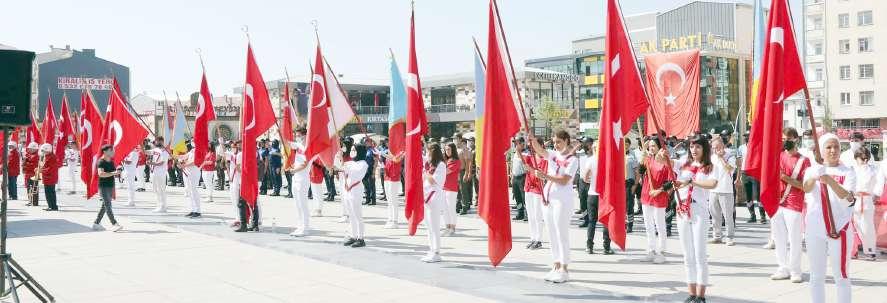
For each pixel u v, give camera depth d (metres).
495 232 8.70
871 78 68.31
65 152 26.12
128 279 9.46
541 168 9.29
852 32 69.38
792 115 65.62
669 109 15.98
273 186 24.45
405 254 11.39
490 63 8.77
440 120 69.31
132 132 18.28
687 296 8.04
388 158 15.03
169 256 11.37
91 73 100.44
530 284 8.85
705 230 7.40
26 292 8.60
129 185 20.77
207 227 15.19
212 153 22.41
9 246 12.58
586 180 11.30
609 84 8.13
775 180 7.45
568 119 68.88
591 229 11.17
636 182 13.79
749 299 7.86
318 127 13.25
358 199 12.15
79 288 8.89
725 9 79.25
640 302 7.84
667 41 71.00
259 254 11.57
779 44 7.49
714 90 68.06
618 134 8.09
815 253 6.49
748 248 11.69
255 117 14.10
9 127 7.57
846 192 6.33
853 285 8.53
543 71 67.62
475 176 19.88
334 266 10.38
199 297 8.36
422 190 10.74
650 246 10.45
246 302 8.08
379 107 72.75
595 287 8.64
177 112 21.56
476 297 8.19
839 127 70.38
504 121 8.84
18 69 7.42
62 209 20.00
